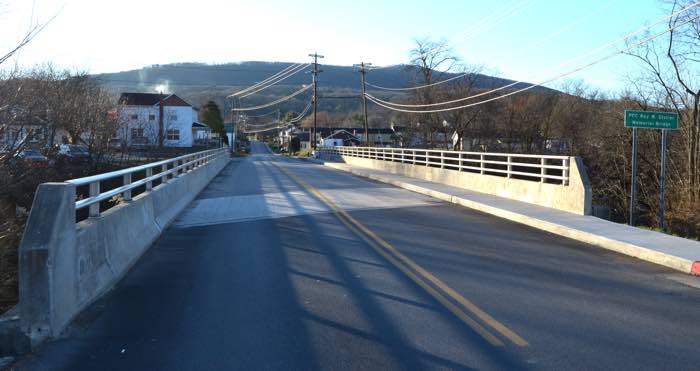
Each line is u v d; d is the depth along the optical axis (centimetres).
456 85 5731
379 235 1195
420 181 2622
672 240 1074
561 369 487
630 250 1023
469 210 1673
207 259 938
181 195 1661
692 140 2361
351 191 2273
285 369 482
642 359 514
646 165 2661
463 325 605
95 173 2242
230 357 510
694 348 546
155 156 3731
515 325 609
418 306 675
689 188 2214
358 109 16525
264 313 643
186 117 7219
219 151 3925
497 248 1073
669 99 2648
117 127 2670
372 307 669
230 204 1767
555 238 1196
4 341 522
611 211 2594
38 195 580
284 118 16762
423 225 1355
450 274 848
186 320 616
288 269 867
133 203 983
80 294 642
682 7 2359
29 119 1266
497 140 5603
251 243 1090
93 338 559
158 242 1095
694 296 747
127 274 827
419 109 5862
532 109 5631
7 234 909
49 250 545
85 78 2580
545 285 792
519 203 1684
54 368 486
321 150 7125
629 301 717
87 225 704
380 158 4000
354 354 518
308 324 604
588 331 593
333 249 1033
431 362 499
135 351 525
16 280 867
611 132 2942
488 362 500
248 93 11150
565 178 1527
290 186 2495
